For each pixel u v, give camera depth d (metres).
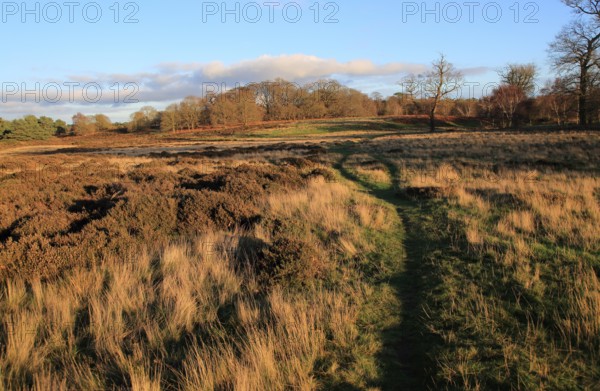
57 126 112.50
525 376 3.04
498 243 6.05
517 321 3.83
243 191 10.96
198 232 7.27
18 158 28.12
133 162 23.55
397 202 10.70
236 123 89.75
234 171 14.38
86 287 4.76
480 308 4.11
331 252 6.35
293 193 10.94
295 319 3.93
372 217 8.34
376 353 3.54
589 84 38.72
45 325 3.96
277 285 4.80
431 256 5.88
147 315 4.12
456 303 4.28
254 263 5.50
